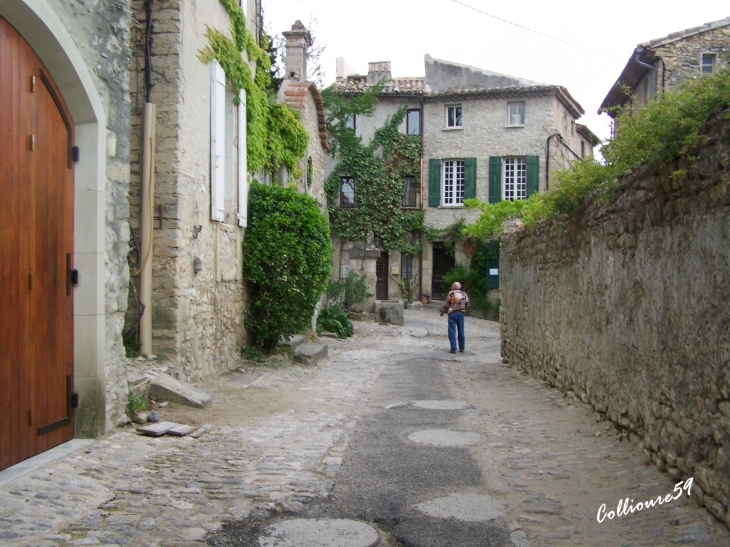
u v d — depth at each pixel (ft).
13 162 14.65
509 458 17.89
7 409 14.46
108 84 17.98
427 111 99.25
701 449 13.37
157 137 26.58
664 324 15.72
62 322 16.72
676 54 57.72
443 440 19.99
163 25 26.68
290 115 47.24
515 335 39.68
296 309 36.78
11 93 14.57
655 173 16.22
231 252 33.96
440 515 13.39
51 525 11.96
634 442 17.95
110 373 18.40
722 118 12.62
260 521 12.85
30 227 15.29
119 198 18.66
